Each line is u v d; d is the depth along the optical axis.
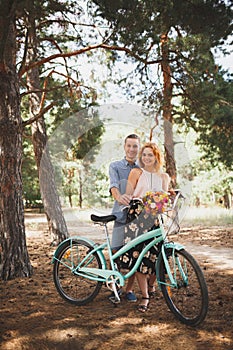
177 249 3.62
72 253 4.34
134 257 3.92
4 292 4.74
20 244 5.50
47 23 8.75
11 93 5.44
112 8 5.71
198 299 4.27
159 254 3.87
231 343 3.21
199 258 6.88
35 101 9.05
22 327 3.60
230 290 4.66
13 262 5.40
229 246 8.28
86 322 3.70
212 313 3.86
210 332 3.42
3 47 5.14
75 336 3.39
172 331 3.46
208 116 10.20
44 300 4.39
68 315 3.90
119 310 4.02
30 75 9.01
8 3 4.79
